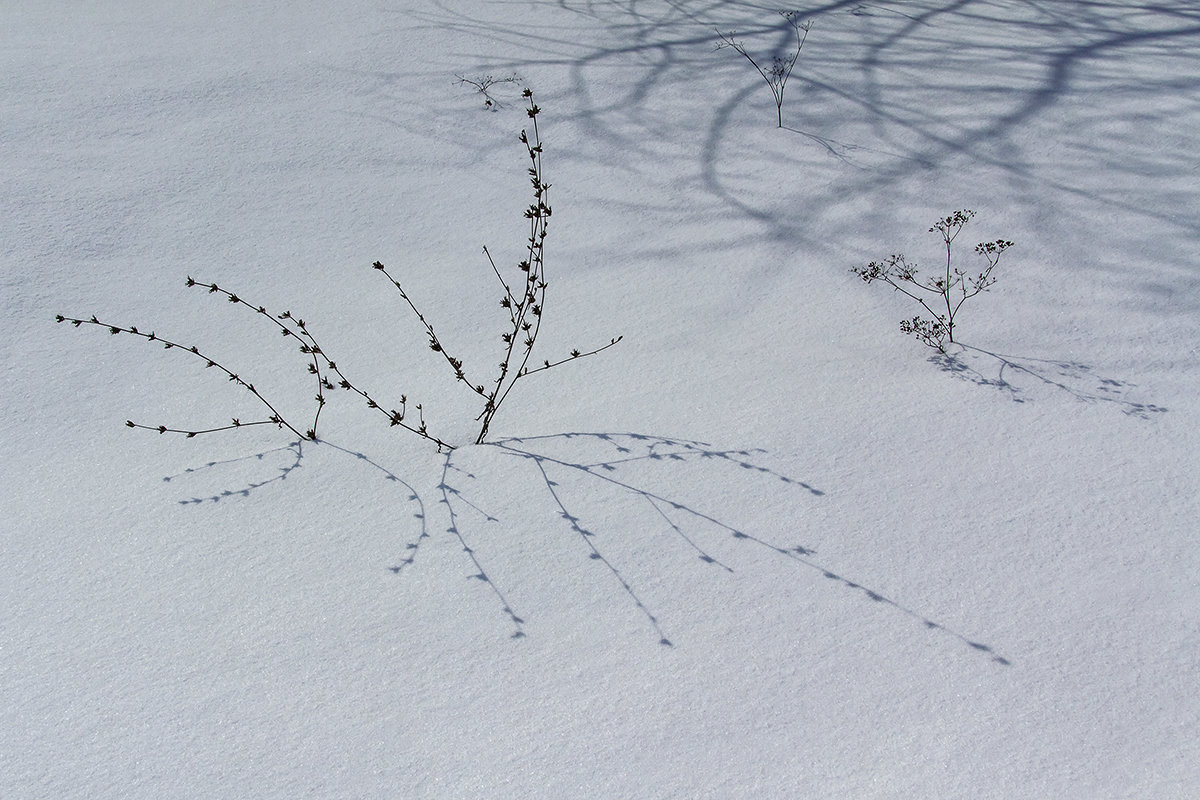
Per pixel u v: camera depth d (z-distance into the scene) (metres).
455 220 4.24
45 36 5.98
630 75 5.57
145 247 3.97
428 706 1.88
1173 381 2.88
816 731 1.79
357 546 2.36
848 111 5.07
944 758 1.72
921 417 2.78
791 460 2.61
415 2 6.66
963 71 5.43
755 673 1.92
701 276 3.76
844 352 3.19
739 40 6.00
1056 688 1.86
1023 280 3.54
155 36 6.03
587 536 2.35
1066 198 4.09
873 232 3.99
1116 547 2.23
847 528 2.34
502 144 4.88
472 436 2.83
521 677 1.94
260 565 2.30
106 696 1.93
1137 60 5.38
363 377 3.18
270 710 1.88
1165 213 3.89
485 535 2.37
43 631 2.12
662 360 3.20
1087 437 2.65
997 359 3.08
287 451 2.78
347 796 1.69
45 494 2.61
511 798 1.67
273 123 5.01
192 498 2.57
